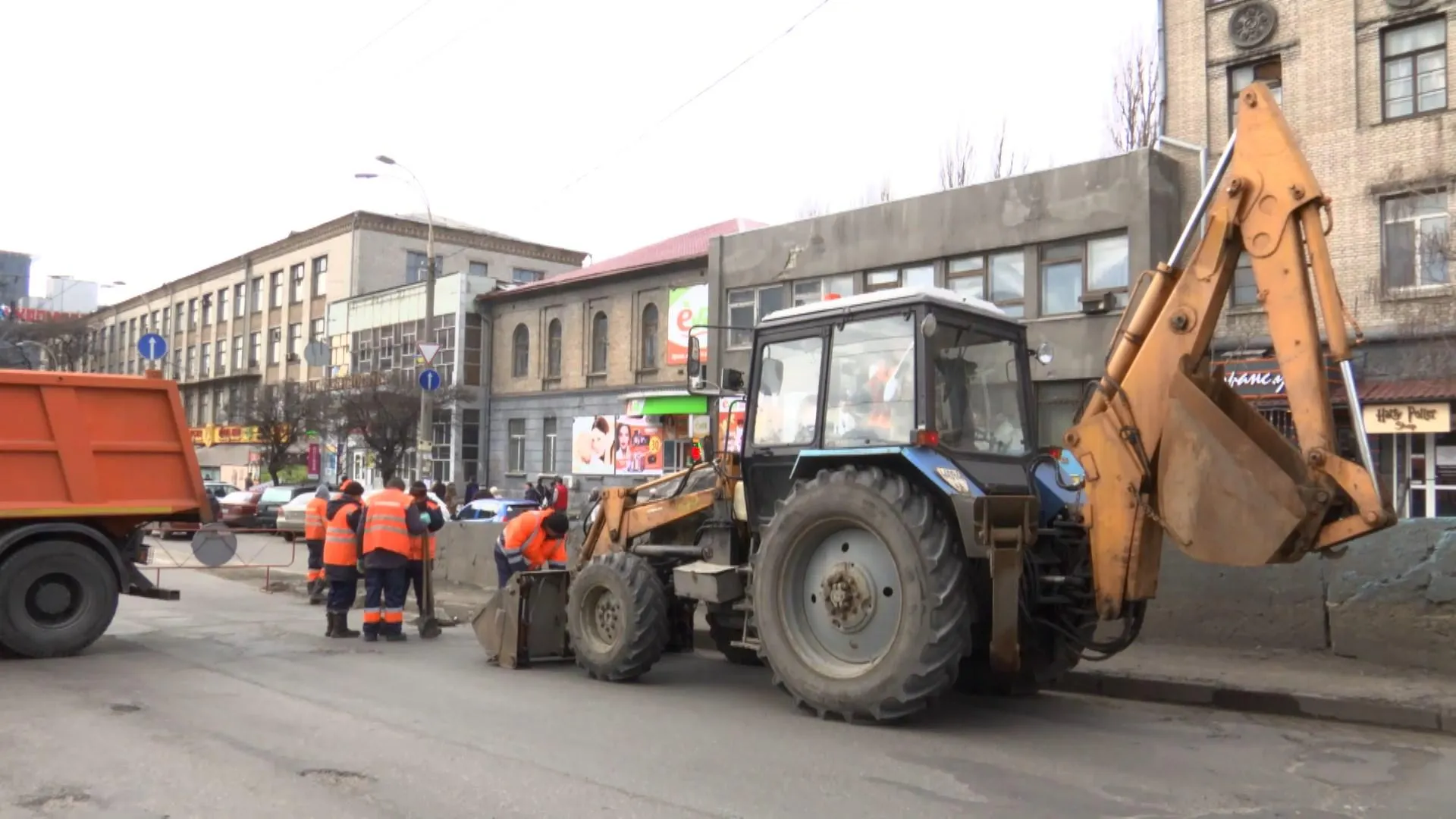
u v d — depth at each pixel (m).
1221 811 4.90
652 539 9.07
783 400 7.81
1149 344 6.25
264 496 27.86
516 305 37.12
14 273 72.31
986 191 22.03
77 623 9.45
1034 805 4.96
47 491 9.50
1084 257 20.56
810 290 25.67
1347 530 5.47
